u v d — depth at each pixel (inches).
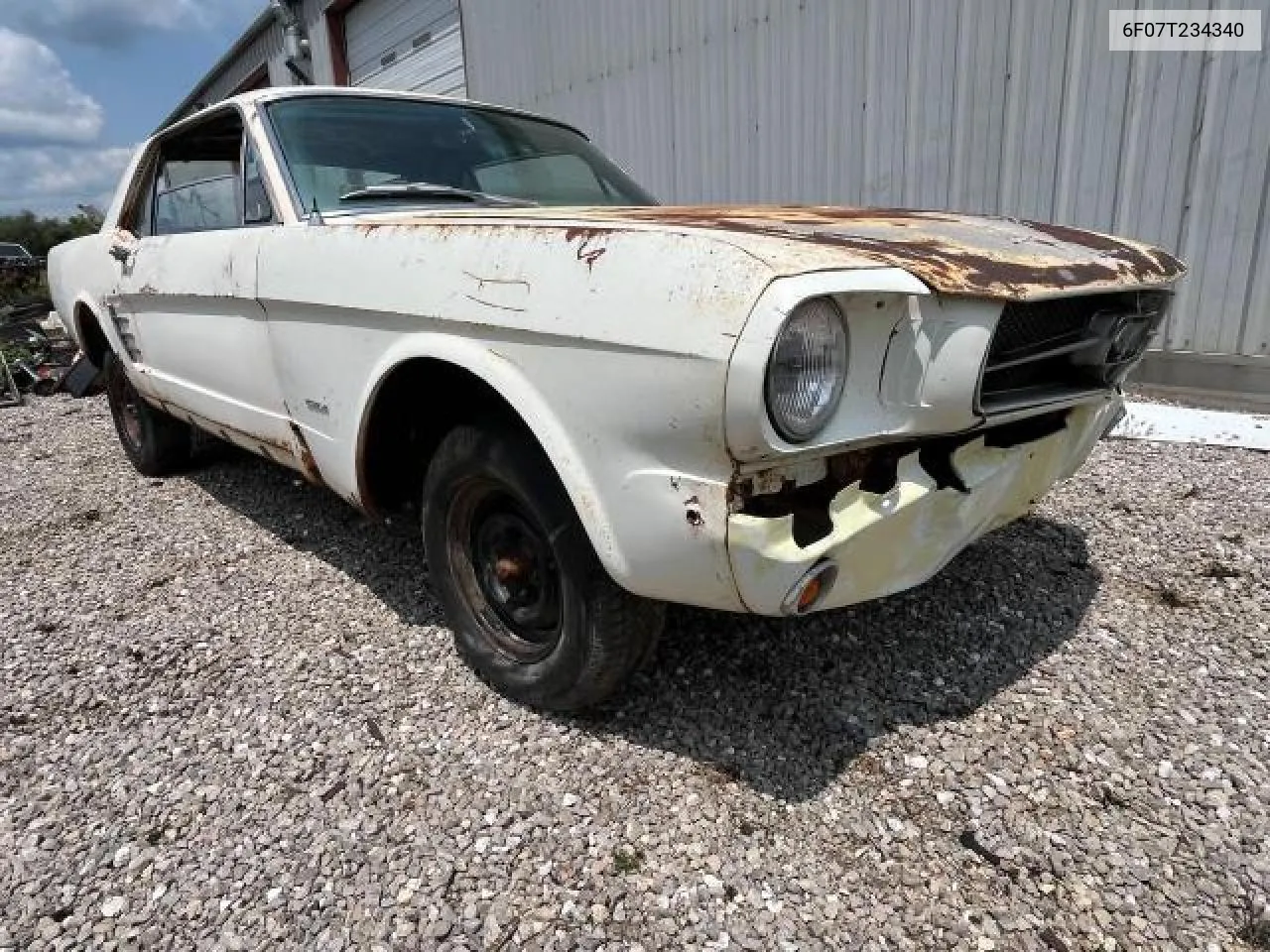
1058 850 67.2
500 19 331.0
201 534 141.9
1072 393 78.2
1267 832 68.3
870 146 220.2
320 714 88.5
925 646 95.5
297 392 103.1
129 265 142.3
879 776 75.6
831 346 59.1
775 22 232.2
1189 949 58.8
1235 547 116.3
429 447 99.4
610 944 60.4
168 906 65.3
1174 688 87.0
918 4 202.4
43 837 72.9
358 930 62.4
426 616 108.3
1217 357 179.5
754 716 84.3
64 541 142.1
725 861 67.2
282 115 110.9
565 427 69.6
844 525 64.9
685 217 80.9
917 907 62.6
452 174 116.2
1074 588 107.4
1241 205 169.3
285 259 98.7
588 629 76.5
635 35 273.9
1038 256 74.8
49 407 268.5
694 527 62.8
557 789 75.8
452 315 76.7
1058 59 184.7
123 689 95.0
